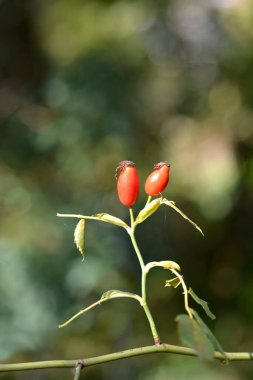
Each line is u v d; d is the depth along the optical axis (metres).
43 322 9.06
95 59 10.48
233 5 11.14
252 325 10.83
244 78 11.14
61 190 9.98
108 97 10.29
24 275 9.13
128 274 10.01
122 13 11.45
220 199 11.12
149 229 10.12
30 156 10.16
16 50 11.37
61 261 9.30
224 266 11.37
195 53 11.22
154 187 3.23
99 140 10.16
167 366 9.72
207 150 11.12
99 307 9.68
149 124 10.80
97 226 9.66
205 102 11.16
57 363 2.97
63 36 11.52
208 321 10.94
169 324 10.50
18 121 10.43
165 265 3.15
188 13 11.29
